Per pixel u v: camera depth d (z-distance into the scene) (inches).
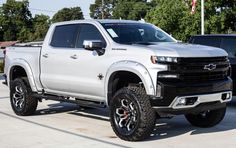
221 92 298.2
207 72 291.0
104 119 382.0
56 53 356.5
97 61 319.3
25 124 361.7
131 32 328.8
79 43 343.0
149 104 281.7
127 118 293.3
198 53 287.1
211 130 332.5
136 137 288.4
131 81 309.9
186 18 1440.7
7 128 346.3
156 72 278.7
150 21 1587.1
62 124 360.8
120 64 297.3
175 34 1489.9
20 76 418.0
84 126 351.9
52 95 374.3
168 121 368.2
